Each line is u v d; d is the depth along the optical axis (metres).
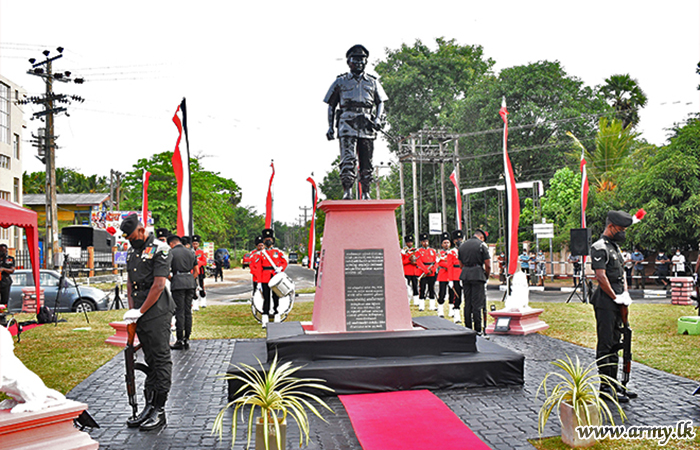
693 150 22.91
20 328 10.29
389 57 47.69
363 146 8.44
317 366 6.15
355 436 4.77
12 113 34.66
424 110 44.31
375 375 6.15
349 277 7.56
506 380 6.46
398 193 46.19
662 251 23.94
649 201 22.98
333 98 8.53
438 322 7.86
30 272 16.00
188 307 9.18
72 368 7.55
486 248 9.95
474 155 37.34
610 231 6.02
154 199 38.62
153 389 5.16
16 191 35.62
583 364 7.45
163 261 5.12
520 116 34.91
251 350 7.11
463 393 6.13
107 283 28.97
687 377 6.66
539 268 24.27
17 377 3.94
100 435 4.88
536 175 36.97
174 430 5.01
